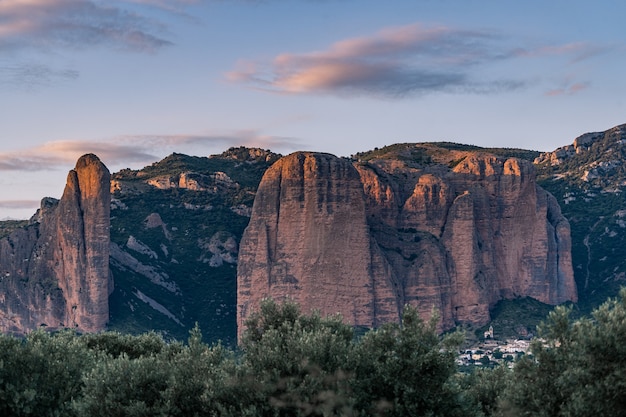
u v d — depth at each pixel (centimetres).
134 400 5312
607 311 4931
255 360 5253
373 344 5375
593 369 4731
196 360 5481
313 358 5159
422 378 5134
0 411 5325
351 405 4916
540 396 4878
